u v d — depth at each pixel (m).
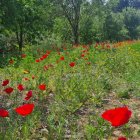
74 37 55.50
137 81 10.20
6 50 34.22
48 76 11.22
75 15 55.12
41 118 6.65
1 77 11.88
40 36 39.50
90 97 8.36
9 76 11.72
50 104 7.74
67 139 5.77
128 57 15.98
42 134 5.93
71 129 5.98
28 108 4.09
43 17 39.12
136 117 6.71
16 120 5.90
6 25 31.91
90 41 62.25
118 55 16.70
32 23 37.66
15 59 17.27
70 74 11.94
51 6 50.47
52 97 8.55
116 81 10.52
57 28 55.34
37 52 23.62
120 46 23.78
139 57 16.31
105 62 14.23
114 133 5.91
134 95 8.92
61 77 11.47
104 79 10.00
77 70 12.99
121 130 6.04
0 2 30.95
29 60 16.50
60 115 6.64
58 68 13.12
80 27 60.88
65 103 7.66
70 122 6.45
